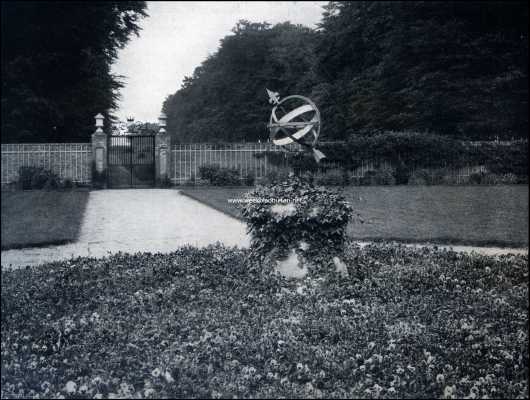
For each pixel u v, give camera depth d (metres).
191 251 10.27
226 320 6.30
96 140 23.20
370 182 24.16
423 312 6.75
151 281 8.11
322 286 7.71
